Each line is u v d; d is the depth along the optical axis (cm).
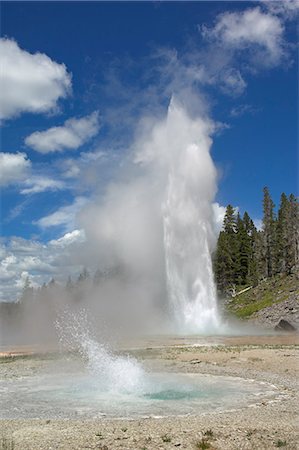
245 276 10950
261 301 8631
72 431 1814
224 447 1596
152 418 2030
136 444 1638
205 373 3206
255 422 1898
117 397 2523
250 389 2650
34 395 2619
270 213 11312
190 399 2430
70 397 2550
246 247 11131
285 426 1828
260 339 5431
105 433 1775
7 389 2823
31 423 1973
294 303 7544
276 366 3347
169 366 3519
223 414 2077
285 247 10144
